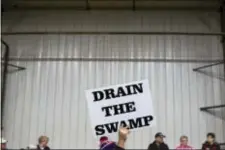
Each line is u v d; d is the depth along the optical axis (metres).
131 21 9.22
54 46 9.07
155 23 9.20
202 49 8.97
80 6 9.28
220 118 8.43
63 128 8.45
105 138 4.27
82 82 8.77
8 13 9.35
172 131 8.34
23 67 8.90
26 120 8.52
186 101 8.57
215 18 9.25
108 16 9.27
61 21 9.27
